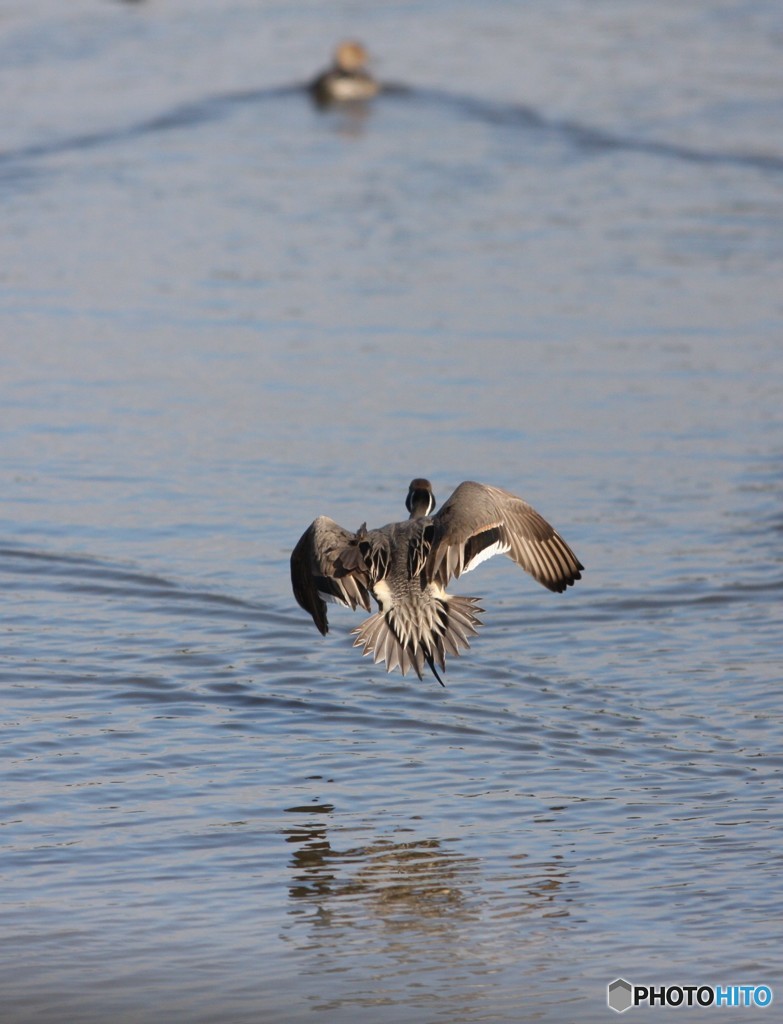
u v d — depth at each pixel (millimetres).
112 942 9570
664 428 20203
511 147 37188
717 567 16000
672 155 36375
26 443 19344
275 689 13375
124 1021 8727
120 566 15844
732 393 21594
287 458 18922
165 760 12078
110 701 13078
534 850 10758
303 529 16891
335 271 27594
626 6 52344
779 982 9094
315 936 9641
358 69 41906
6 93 41625
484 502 8359
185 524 16984
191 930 9734
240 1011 8852
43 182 33906
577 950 9492
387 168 35375
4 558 15961
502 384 21875
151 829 11023
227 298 25891
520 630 14672
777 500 17844
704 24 49156
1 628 14445
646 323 24906
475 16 51219
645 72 43688
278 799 11484
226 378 21969
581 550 16484
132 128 38688
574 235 30156
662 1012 8789
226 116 40156
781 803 11461
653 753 12281
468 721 12820
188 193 33125
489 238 29922
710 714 12914
